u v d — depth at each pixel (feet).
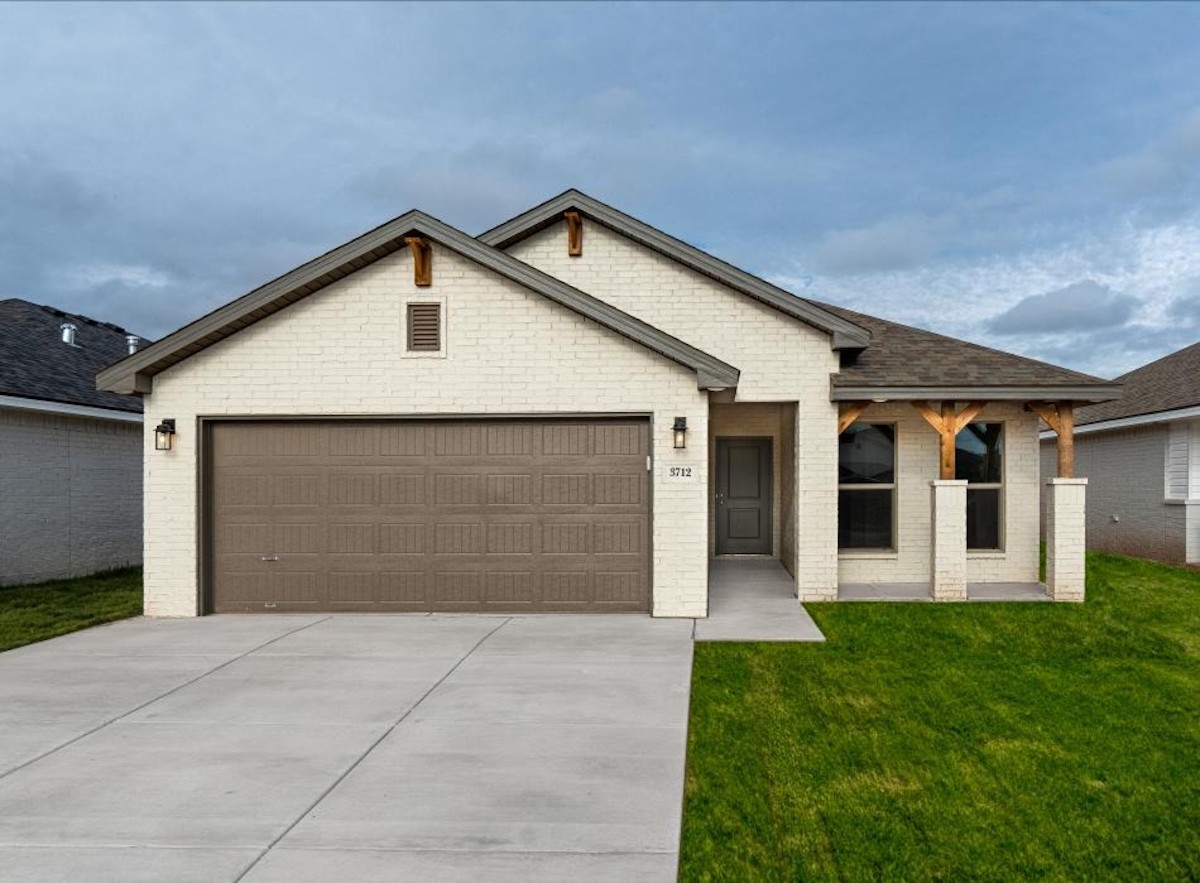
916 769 17.33
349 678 23.82
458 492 33.47
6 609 35.76
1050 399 35.01
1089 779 16.87
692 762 17.56
